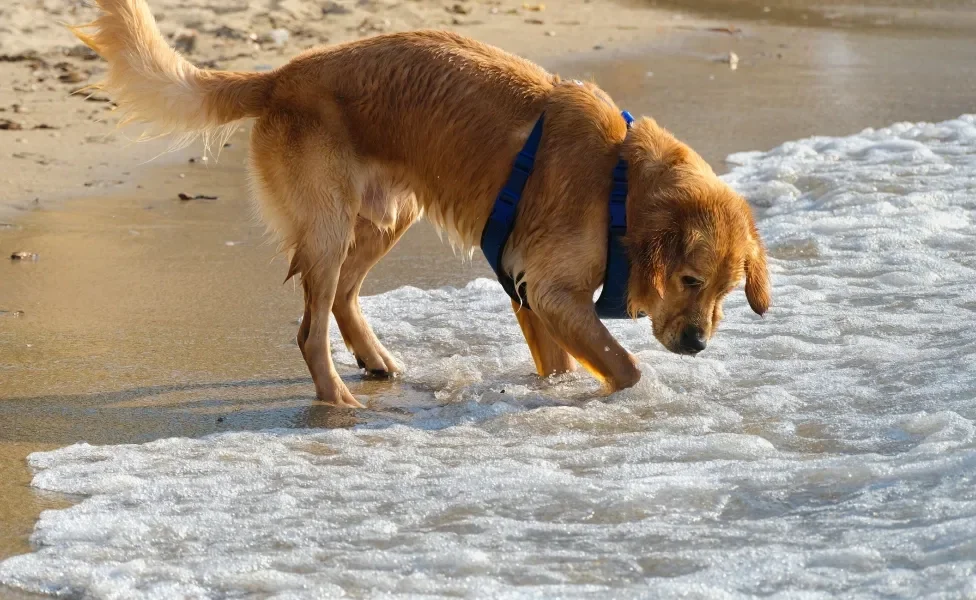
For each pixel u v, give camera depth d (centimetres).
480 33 1496
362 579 350
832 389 512
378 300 672
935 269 680
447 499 407
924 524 373
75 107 1084
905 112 1126
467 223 541
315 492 416
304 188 530
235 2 1527
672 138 520
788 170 902
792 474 415
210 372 558
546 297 516
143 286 677
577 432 476
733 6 1861
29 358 564
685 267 485
